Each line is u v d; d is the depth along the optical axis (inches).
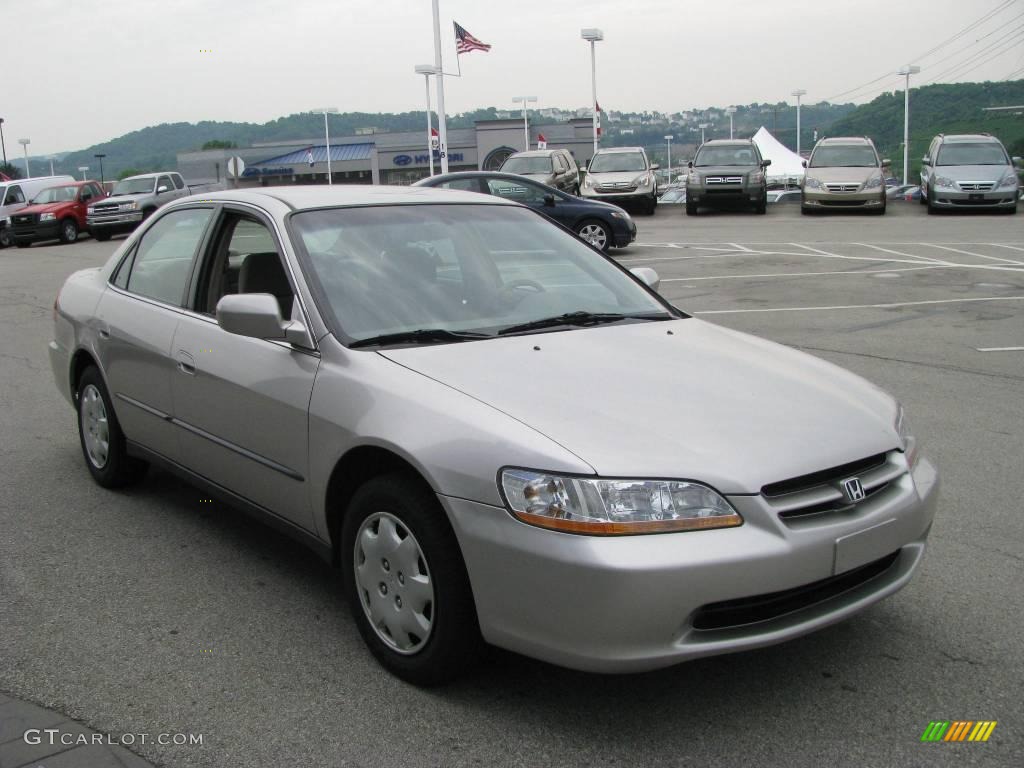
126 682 129.0
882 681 128.0
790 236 802.2
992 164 977.5
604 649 108.4
